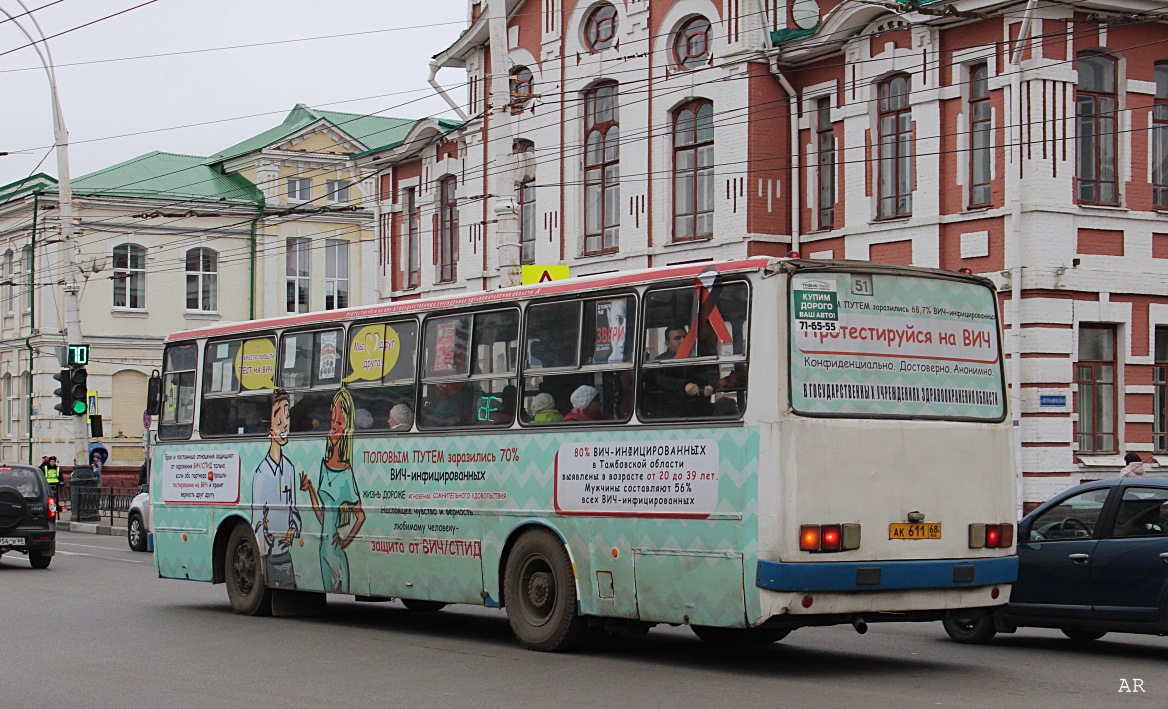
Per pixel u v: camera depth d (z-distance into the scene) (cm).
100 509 3991
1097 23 2364
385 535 1517
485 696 1086
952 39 2442
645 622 1256
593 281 1302
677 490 1191
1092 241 2369
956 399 1212
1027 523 1385
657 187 2914
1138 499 1305
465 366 1440
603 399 1277
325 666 1265
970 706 1014
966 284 1235
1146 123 2420
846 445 1139
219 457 1788
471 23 3438
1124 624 1285
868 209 2569
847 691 1090
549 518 1320
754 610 1113
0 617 1686
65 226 3725
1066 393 2322
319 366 1639
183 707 1055
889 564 1142
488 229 3384
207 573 1794
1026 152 2322
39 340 5266
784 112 2741
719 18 2780
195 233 5466
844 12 2558
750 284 1153
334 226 5716
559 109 3148
